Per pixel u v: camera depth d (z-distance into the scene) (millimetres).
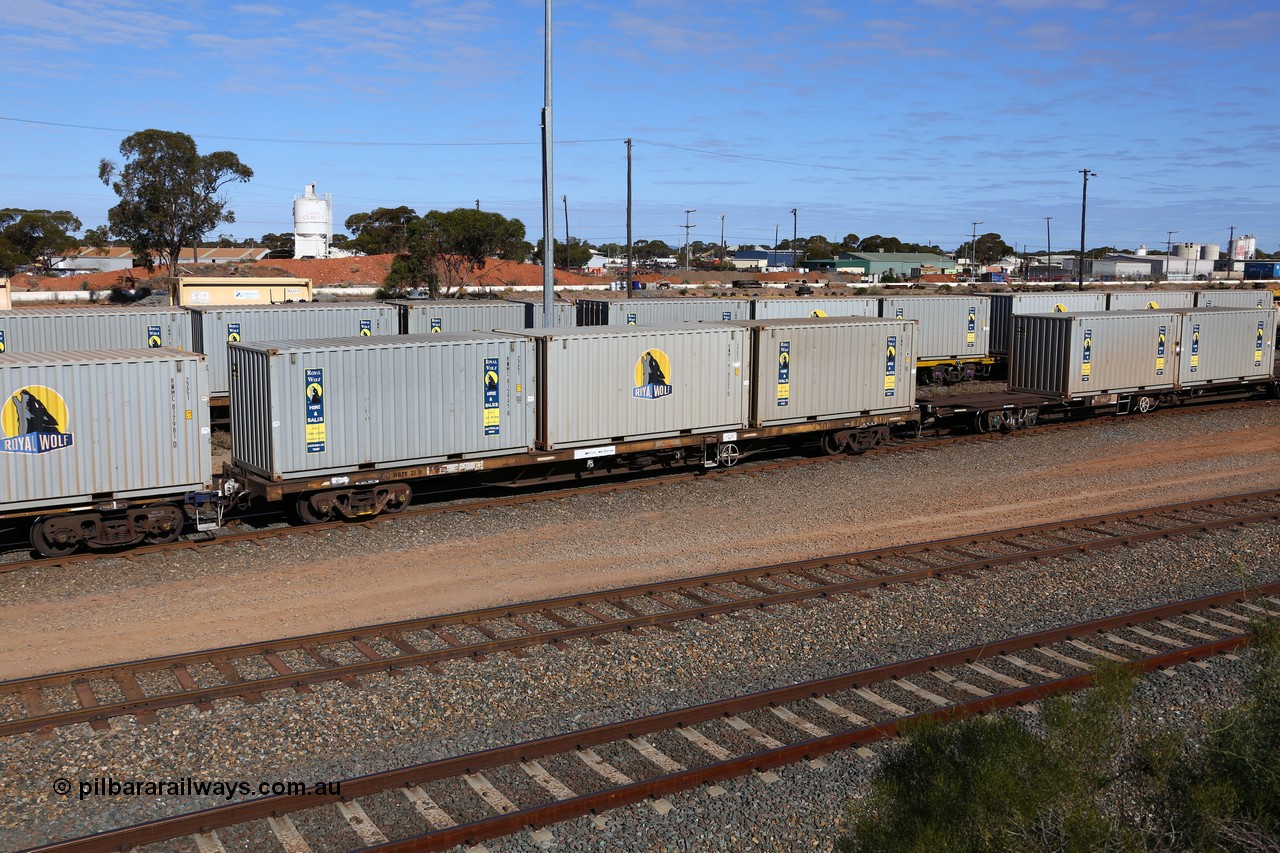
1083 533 16750
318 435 16703
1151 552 15648
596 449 19641
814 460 22828
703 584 13836
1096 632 12227
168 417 15570
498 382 18531
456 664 10906
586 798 7832
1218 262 176375
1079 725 6941
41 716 9305
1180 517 17797
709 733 9297
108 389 15039
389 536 16406
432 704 9914
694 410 20969
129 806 8008
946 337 38031
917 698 10219
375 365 17156
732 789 8266
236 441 17578
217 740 9141
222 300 50312
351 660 11047
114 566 14664
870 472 21703
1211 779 6812
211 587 13789
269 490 16328
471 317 32719
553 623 12281
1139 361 29188
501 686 10367
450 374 17969
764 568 14281
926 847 5801
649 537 16547
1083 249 80250
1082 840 6070
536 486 20812
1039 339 28266
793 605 13039
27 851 7078
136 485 15391
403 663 10828
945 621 12633
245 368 16984
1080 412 29875
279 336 28703
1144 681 10656
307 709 9742
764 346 21719
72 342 26422
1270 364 32938
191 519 17344
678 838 7594
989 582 14156
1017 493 19922
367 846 7398
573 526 17203
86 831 7668
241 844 7445
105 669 10453
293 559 15125
